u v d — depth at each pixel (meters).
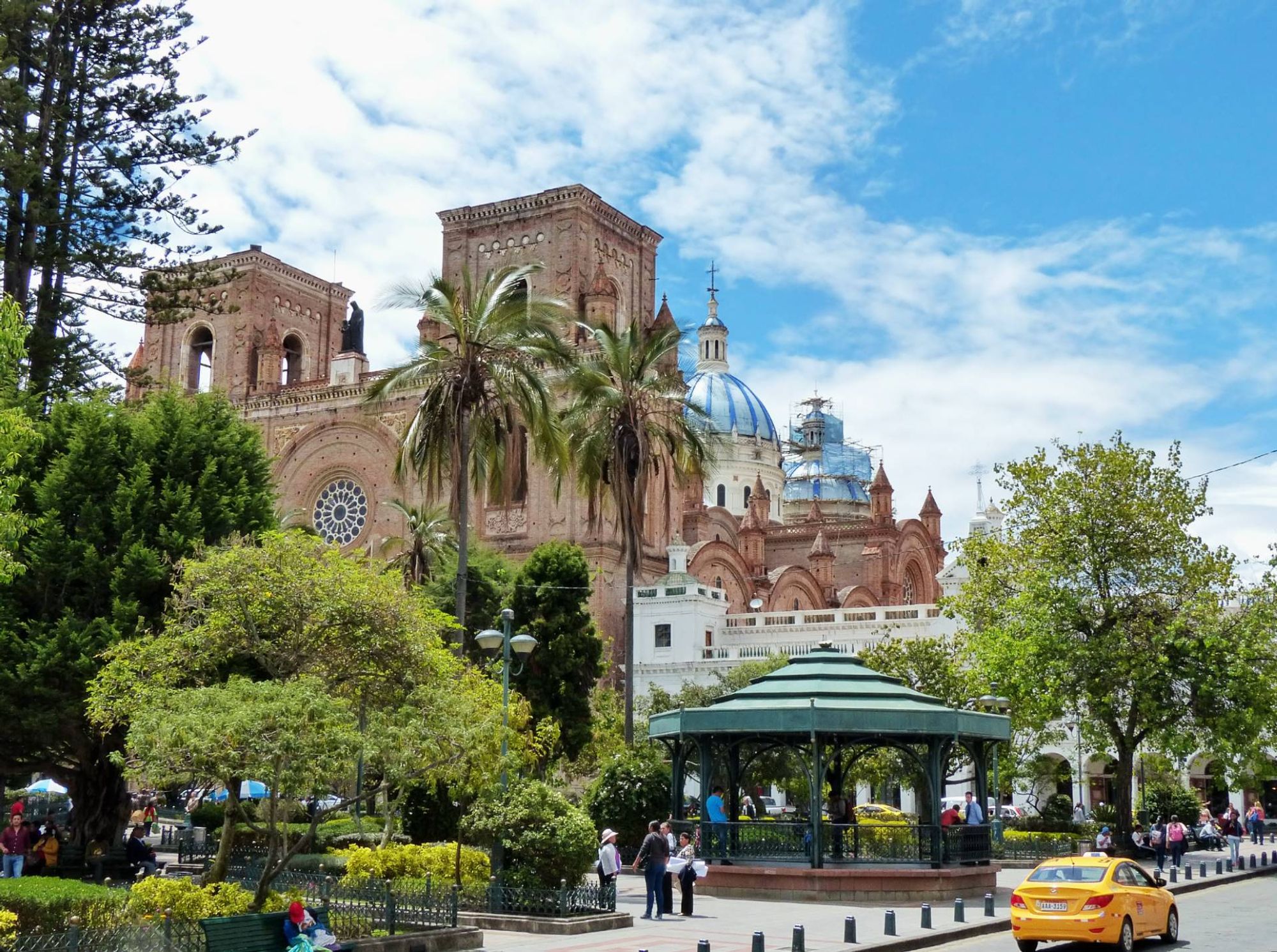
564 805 30.09
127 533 38.50
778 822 36.06
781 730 34.22
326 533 93.75
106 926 21.33
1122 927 24.27
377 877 29.73
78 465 39.34
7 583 30.88
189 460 41.34
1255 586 50.66
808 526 115.38
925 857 34.84
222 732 21.70
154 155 46.94
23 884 23.78
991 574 54.00
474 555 65.25
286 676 31.36
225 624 30.81
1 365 29.42
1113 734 50.88
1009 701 50.28
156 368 105.62
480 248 95.25
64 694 36.44
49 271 44.44
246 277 104.00
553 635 54.72
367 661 30.95
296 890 23.73
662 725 37.38
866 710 33.97
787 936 26.59
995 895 36.06
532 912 28.42
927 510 120.44
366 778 41.94
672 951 24.31
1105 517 51.47
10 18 41.84
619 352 50.31
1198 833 57.47
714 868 35.00
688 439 52.22
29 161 41.66
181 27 47.03
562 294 91.38
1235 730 48.47
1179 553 51.19
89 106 46.25
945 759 39.19
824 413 147.00
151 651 30.47
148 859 37.78
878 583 106.88
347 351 99.94
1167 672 49.50
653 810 41.56
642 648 80.62
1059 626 50.94
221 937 20.28
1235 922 30.17
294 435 96.25
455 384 44.66
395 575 33.09
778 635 80.00
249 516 42.19
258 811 28.17
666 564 88.31
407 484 90.50
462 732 25.94
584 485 51.31
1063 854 47.44
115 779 40.88
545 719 45.97
